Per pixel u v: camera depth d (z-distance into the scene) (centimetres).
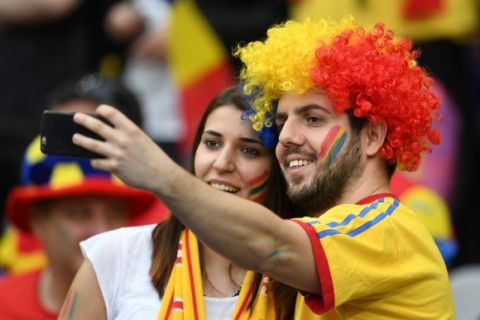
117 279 938
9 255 1505
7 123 1748
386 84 901
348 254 849
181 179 814
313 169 902
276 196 958
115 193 1256
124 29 1720
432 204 1336
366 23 1656
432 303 892
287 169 914
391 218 882
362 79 894
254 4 1742
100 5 1748
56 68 1758
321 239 843
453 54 1708
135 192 1269
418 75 938
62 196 1256
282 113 918
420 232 899
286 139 904
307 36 922
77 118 812
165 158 816
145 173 809
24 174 1292
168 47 1698
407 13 1666
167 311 916
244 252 829
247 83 941
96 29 1748
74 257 1268
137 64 1719
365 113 898
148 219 1295
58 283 1276
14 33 1759
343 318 888
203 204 817
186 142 1661
